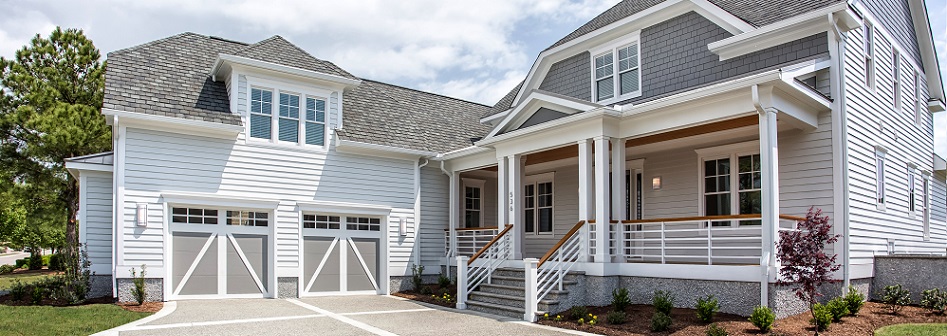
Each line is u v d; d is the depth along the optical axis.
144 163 13.09
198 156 13.80
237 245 14.30
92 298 13.16
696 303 10.61
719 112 10.39
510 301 11.83
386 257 16.42
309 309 12.31
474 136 19.91
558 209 17.53
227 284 14.07
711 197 13.38
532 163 16.69
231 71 14.48
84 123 18.23
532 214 18.41
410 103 20.12
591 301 11.71
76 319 10.08
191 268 13.63
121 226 12.68
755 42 12.28
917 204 15.14
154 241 13.06
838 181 10.75
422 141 17.81
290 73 15.08
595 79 15.75
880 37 13.53
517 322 10.62
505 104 19.36
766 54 12.19
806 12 11.34
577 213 16.88
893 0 14.77
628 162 15.27
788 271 8.96
